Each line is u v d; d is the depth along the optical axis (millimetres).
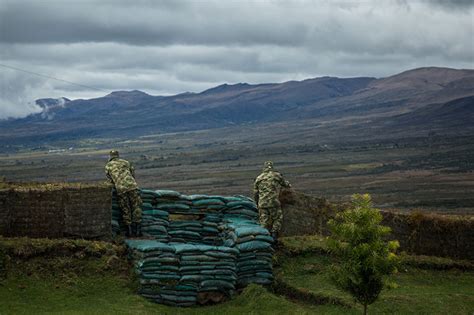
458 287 18781
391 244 14312
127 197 18984
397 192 100750
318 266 19438
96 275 16688
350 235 14281
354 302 15352
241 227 18953
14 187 18172
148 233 19281
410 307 16250
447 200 86812
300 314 15500
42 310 14602
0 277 15680
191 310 16281
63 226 18047
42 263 16500
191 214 20188
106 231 18609
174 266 16766
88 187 18422
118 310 14969
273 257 19391
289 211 22156
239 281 17969
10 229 17531
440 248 21141
